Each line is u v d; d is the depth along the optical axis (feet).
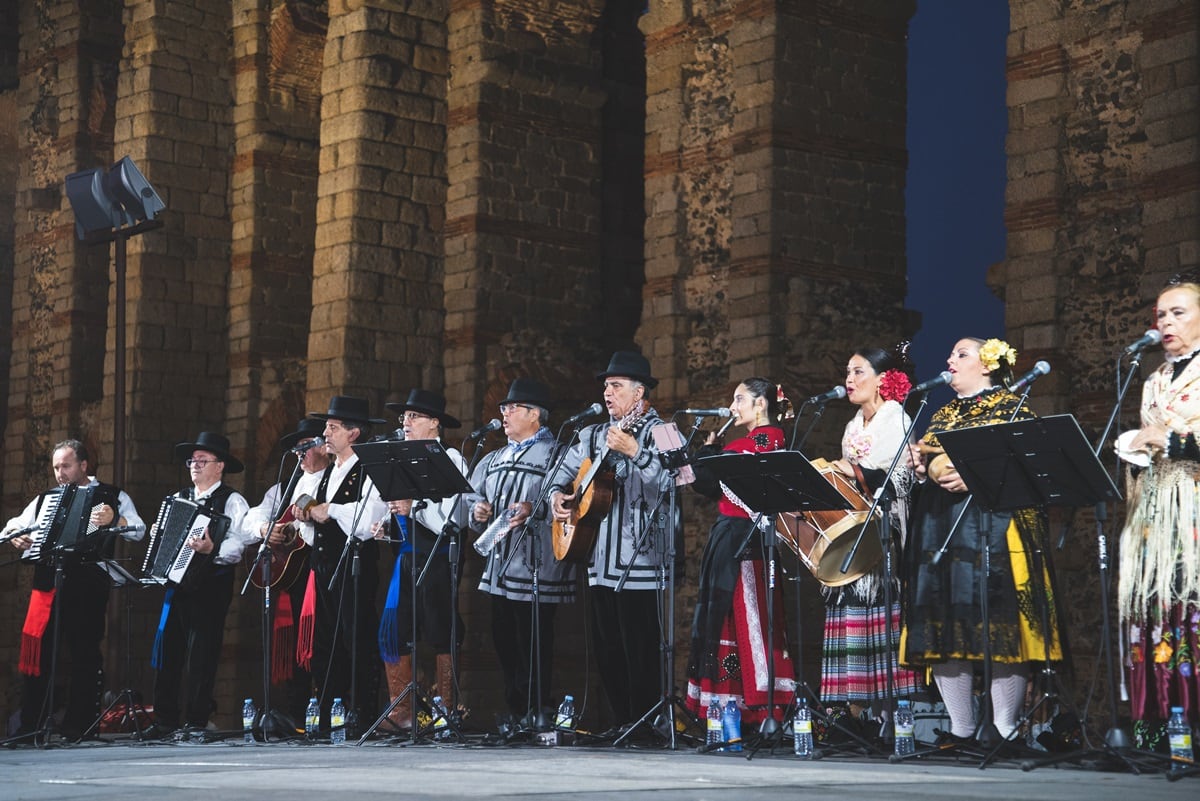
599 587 34.55
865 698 29.76
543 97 73.77
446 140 73.61
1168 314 24.85
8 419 96.22
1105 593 24.84
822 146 60.13
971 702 27.68
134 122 84.43
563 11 74.33
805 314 58.95
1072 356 48.44
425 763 25.93
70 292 89.56
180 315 83.46
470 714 66.03
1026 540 26.37
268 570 40.81
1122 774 23.30
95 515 43.42
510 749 32.19
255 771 24.48
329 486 41.09
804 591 55.77
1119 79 47.88
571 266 73.92
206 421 83.76
